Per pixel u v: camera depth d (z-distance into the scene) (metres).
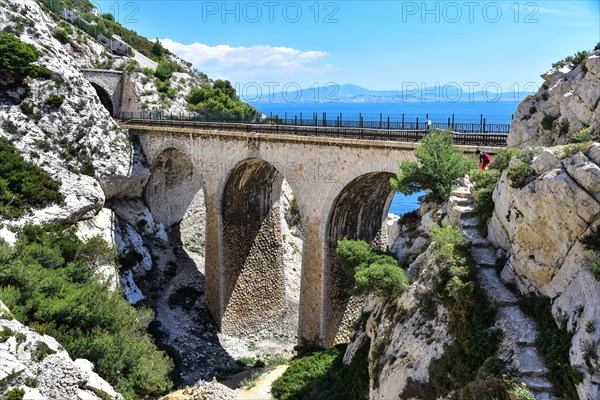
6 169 42.25
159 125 54.59
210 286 48.06
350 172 34.00
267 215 49.97
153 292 50.47
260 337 48.47
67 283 32.06
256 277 49.50
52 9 76.25
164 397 32.31
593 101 23.08
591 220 17.75
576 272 17.81
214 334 46.72
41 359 22.73
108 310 30.75
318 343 37.34
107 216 50.47
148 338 34.44
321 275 36.75
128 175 53.38
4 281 28.88
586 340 15.85
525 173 20.27
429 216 27.38
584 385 15.42
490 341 18.25
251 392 32.59
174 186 60.06
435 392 19.20
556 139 24.92
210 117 55.25
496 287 19.92
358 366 27.17
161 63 81.38
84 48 70.81
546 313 18.19
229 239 46.88
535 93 27.45
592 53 24.89
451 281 20.06
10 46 49.47
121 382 27.67
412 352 21.17
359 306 40.19
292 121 43.41
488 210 22.78
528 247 19.45
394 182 27.98
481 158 27.36
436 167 26.56
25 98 49.69
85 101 53.19
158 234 57.50
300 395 30.09
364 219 38.66
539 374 16.78
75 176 47.56
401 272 24.45
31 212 40.72
